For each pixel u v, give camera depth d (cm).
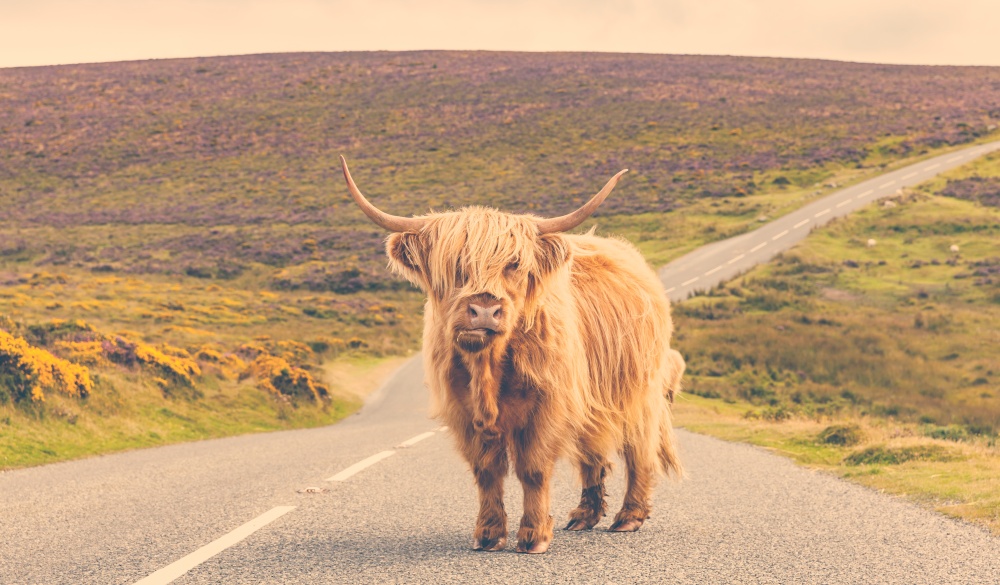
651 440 646
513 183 7750
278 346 3469
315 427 2038
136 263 5919
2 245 6294
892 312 4044
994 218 5659
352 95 10956
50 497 764
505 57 12788
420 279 534
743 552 508
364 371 3338
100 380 1655
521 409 522
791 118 9506
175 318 4181
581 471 622
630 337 636
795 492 765
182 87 11306
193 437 1633
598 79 11306
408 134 9512
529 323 517
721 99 10350
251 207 7475
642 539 559
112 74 11856
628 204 7012
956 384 3092
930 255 5128
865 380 3142
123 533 576
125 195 7912
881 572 455
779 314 4009
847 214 5984
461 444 531
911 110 9719
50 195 7925
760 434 1364
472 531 583
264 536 559
